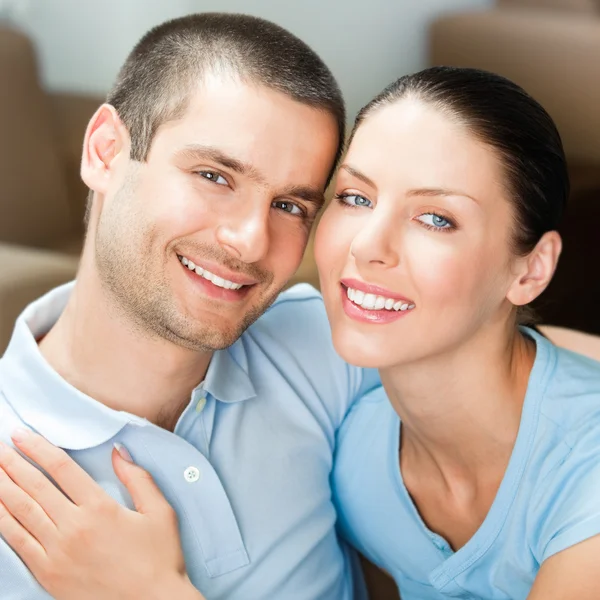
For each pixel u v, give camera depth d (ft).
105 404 4.70
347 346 4.45
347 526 5.42
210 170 4.34
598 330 9.32
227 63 4.34
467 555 4.80
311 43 10.43
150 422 4.67
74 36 9.04
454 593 4.95
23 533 4.26
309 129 4.40
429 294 4.24
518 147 4.21
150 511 4.38
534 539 4.59
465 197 4.15
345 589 5.34
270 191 4.38
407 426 4.91
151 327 4.48
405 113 4.19
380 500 5.14
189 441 4.76
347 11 10.46
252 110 4.29
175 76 4.42
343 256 4.42
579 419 4.58
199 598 4.27
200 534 4.59
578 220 9.26
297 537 4.93
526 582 4.71
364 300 4.37
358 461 5.24
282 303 5.57
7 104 8.47
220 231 4.35
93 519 4.25
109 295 4.49
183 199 4.32
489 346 4.59
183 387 4.79
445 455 4.86
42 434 4.51
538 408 4.65
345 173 4.38
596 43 9.78
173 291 4.45
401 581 5.26
